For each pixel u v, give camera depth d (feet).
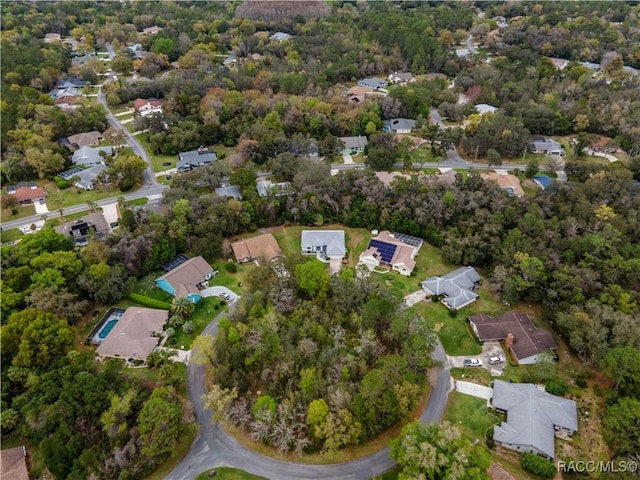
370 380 204.95
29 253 282.77
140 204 379.55
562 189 355.15
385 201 355.97
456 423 214.07
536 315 278.87
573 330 241.96
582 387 231.30
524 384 228.02
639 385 213.05
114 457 184.55
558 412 212.64
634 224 311.68
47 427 195.11
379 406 200.34
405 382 206.18
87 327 265.54
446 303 283.18
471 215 339.57
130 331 251.60
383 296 258.16
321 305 265.54
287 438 195.52
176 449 200.23
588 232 309.42
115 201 386.73
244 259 321.73
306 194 359.05
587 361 241.35
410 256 316.40
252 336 234.99
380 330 253.03
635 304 249.96
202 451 203.62
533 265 277.03
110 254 289.94
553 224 315.58
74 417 195.83
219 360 230.89
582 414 218.79
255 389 226.79
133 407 204.33
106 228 341.00
